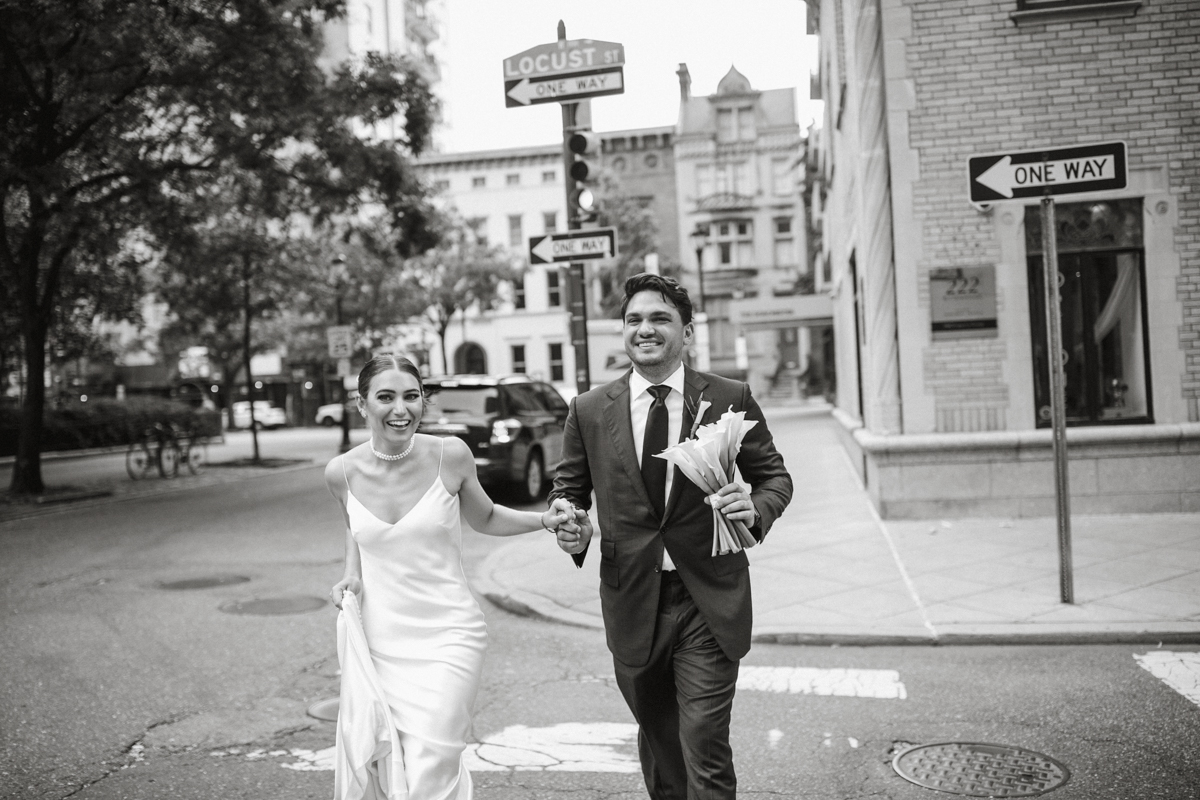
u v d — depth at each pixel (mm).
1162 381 9977
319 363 50656
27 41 13375
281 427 48375
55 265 16500
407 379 3107
